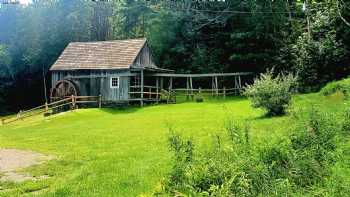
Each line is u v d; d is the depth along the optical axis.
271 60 47.78
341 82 23.77
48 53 65.88
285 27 48.12
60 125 29.86
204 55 55.16
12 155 16.33
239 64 52.59
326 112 11.80
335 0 30.55
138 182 11.02
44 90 66.38
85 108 40.69
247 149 9.21
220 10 55.66
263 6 49.72
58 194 10.55
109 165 13.45
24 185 11.55
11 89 66.31
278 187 7.61
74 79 44.28
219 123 22.02
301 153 9.05
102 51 44.84
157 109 36.03
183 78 56.44
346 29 33.25
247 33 49.81
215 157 8.93
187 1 57.38
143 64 45.28
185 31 56.91
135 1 61.16
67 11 67.44
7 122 36.06
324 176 8.16
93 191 10.62
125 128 24.12
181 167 8.77
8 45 67.31
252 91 22.69
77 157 15.36
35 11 67.06
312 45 34.91
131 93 42.47
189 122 23.92
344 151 9.07
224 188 7.48
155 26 56.47
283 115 21.89
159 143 17.22
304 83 35.25
